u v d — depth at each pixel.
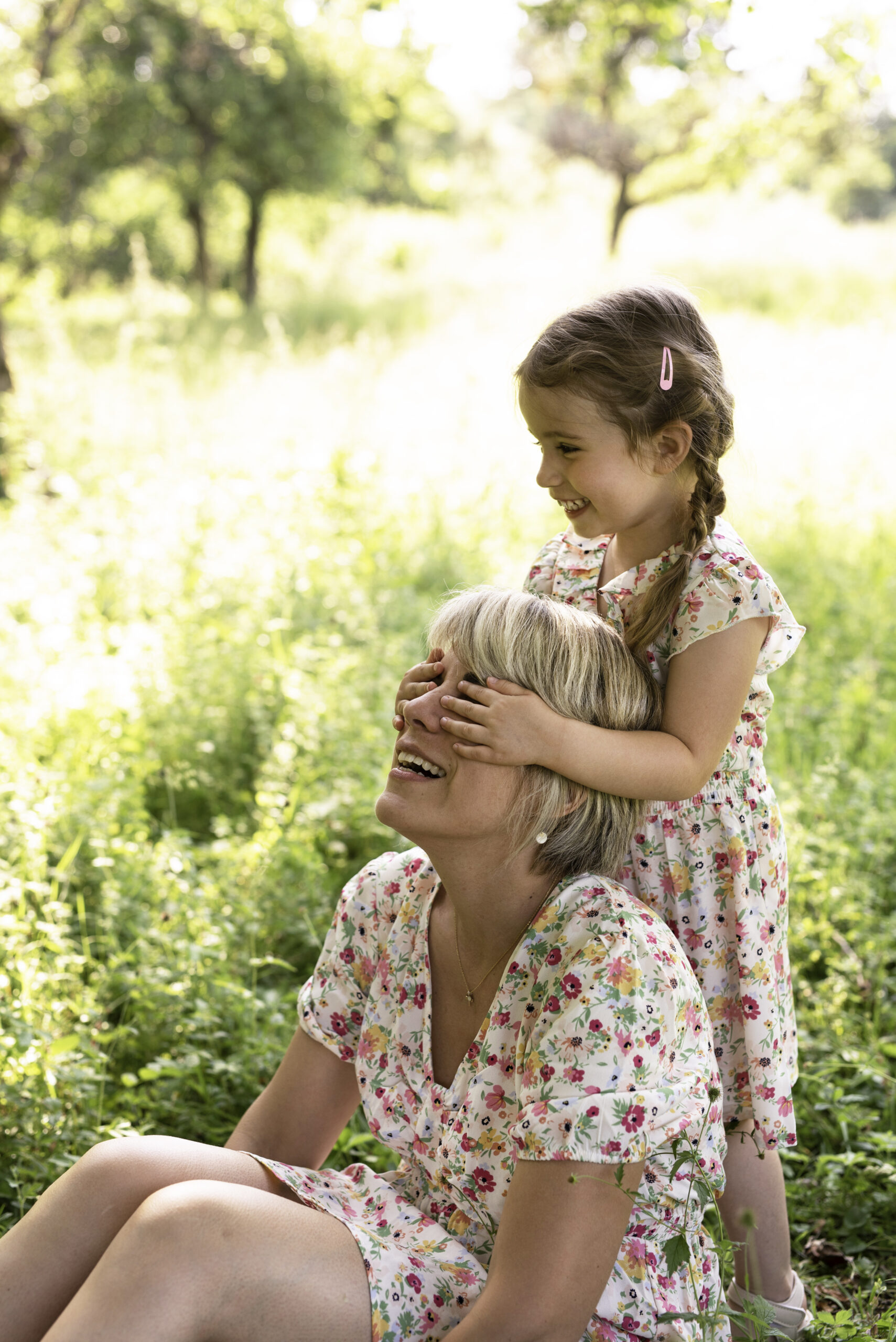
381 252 32.41
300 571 7.53
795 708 6.08
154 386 13.76
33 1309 2.18
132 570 7.72
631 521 2.78
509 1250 2.02
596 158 27.83
